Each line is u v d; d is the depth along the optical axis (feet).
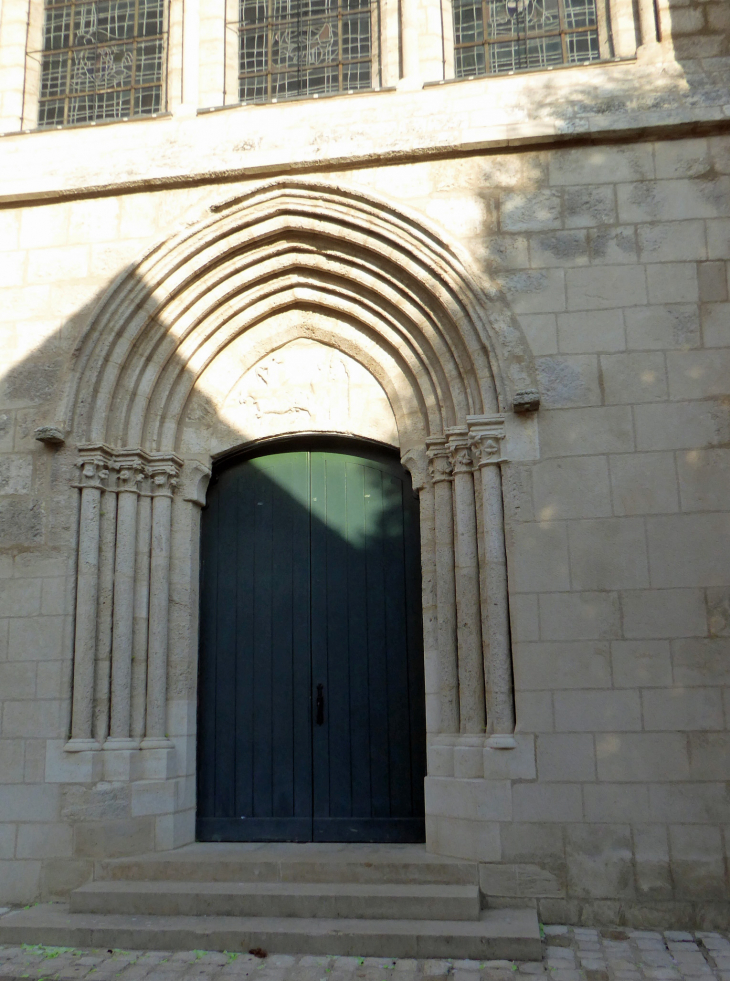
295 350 25.62
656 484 21.12
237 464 25.90
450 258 22.80
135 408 24.36
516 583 21.15
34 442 23.85
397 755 23.49
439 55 25.17
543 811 20.02
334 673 24.22
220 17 26.68
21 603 23.02
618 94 23.06
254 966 17.22
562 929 19.11
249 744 24.18
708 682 20.07
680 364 21.61
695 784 19.70
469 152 23.36
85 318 24.41
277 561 25.13
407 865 20.20
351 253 24.23
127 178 24.48
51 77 27.78
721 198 22.33
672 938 18.49
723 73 22.88
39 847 21.68
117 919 19.31
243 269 24.88
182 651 23.93
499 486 21.76
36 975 16.87
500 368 22.06
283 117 24.63
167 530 24.30
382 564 24.61
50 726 22.27
